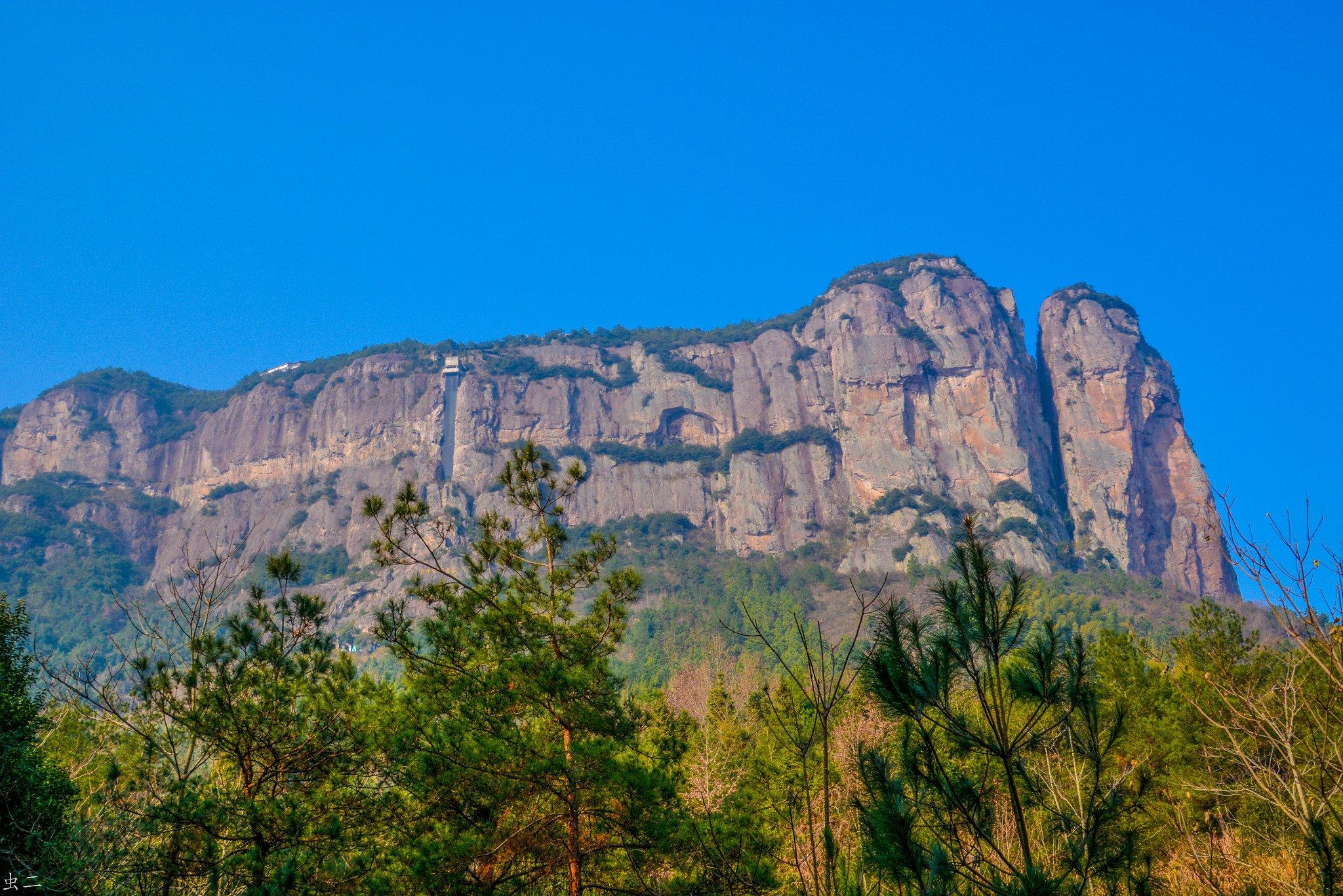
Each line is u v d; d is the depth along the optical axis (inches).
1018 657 265.0
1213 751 509.0
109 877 498.6
